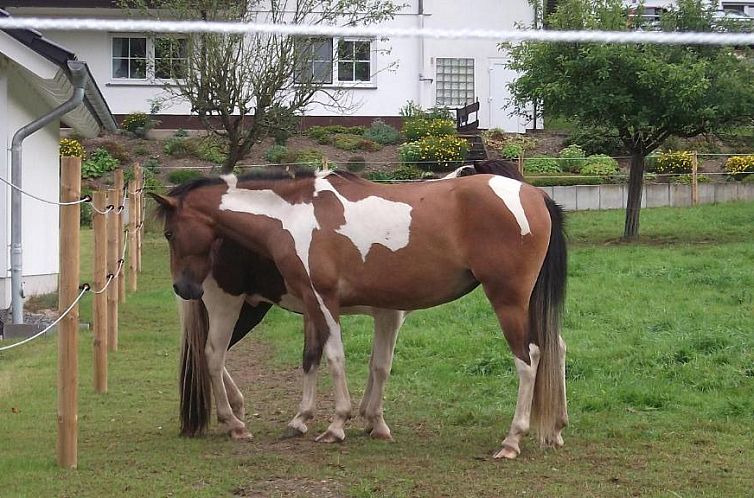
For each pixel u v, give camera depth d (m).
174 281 6.65
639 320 10.34
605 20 17.30
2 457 6.02
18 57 10.08
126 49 26.81
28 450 6.22
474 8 28.03
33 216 12.62
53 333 10.70
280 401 7.97
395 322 6.64
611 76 16.98
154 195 6.59
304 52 18.88
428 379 8.45
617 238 18.20
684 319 10.28
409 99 28.00
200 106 18.08
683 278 12.96
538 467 5.77
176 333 11.09
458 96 28.62
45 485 5.40
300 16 19.81
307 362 6.68
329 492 5.30
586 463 5.86
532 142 26.34
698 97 16.50
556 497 5.17
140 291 14.34
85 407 7.61
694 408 7.19
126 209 19.53
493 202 6.00
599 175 23.16
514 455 5.98
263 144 25.45
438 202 6.14
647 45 16.89
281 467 5.84
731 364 8.39
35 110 12.90
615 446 6.25
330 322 6.37
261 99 18.08
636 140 17.97
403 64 27.98
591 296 11.82
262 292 6.85
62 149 23.09
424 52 27.92
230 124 18.27
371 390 6.75
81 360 9.55
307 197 6.45
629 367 8.47
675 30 17.42
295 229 6.38
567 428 6.70
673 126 17.42
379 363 6.63
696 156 22.92
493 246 5.99
